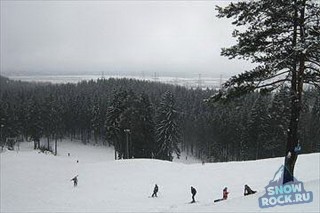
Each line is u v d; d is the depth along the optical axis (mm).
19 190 42531
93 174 46281
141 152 66062
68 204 33562
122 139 68688
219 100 15617
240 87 15180
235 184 34344
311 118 65625
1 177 49531
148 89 150000
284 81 15461
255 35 15000
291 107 15711
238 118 77062
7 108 99250
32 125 95688
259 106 67000
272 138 64125
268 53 15000
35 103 97562
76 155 91438
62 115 112250
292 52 14133
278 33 14992
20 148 98500
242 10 15055
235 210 14266
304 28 14305
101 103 103750
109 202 32375
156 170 44094
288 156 15859
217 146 85250
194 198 30016
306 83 15453
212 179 37594
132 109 66500
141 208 28922
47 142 108250
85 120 110688
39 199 37000
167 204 29391
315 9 14172
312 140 68062
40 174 51469
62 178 48031
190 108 116250
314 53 14547
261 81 15109
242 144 74500
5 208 34719
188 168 43438
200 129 96125
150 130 66438
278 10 14461
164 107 70000
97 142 110312
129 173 44094
